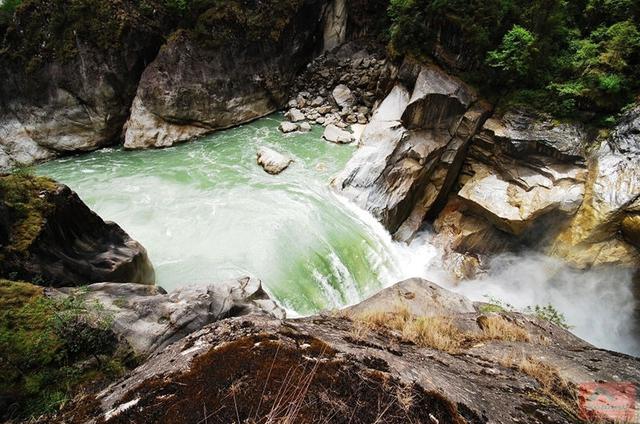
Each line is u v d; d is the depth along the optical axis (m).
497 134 13.84
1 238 6.32
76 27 14.95
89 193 13.22
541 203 12.88
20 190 6.98
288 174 15.11
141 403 2.46
